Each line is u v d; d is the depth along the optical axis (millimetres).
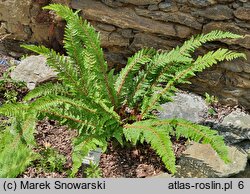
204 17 2350
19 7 2701
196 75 2484
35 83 2520
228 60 2389
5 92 2496
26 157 2117
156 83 2279
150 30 2461
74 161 1942
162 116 2357
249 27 2289
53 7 2156
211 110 2420
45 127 2340
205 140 1969
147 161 2188
